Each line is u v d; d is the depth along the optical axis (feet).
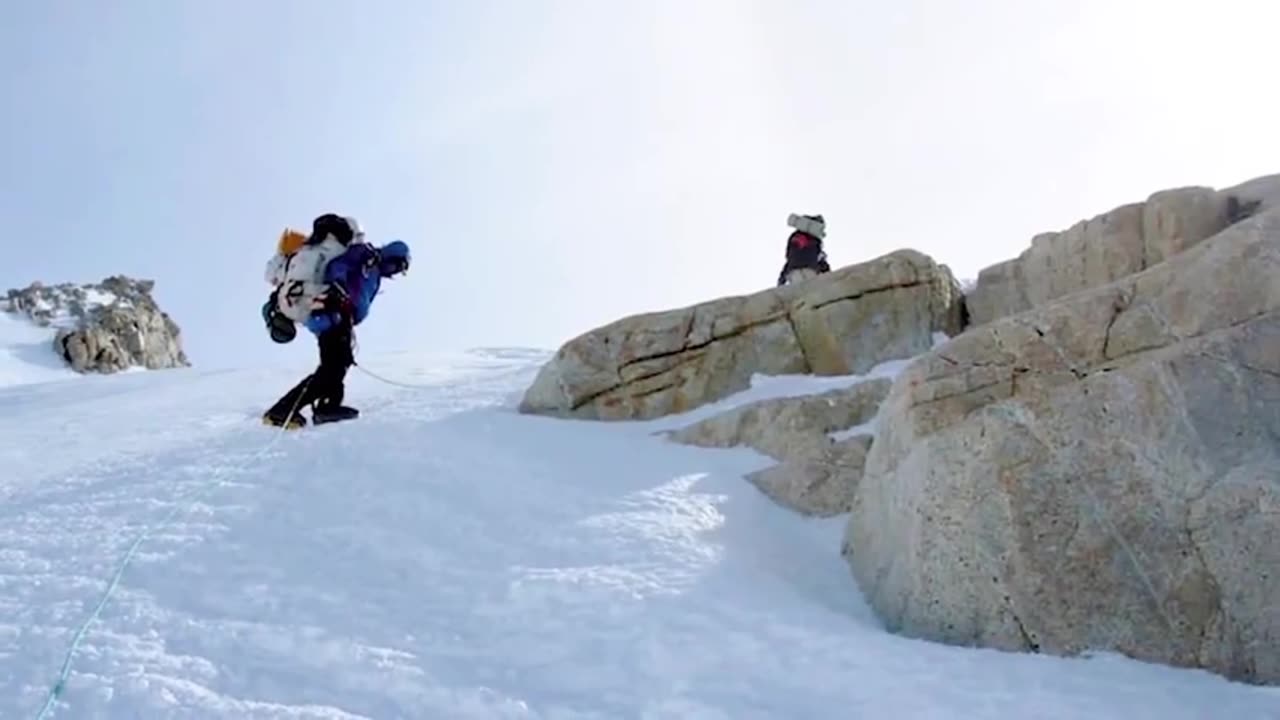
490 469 22.07
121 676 12.89
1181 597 13.89
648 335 28.12
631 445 24.72
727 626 14.65
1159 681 12.96
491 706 12.39
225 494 20.66
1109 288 18.06
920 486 15.89
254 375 43.04
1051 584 14.34
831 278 29.19
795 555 18.65
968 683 12.85
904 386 18.11
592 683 13.11
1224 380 15.01
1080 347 17.54
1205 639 13.61
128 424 31.30
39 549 17.89
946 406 17.33
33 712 12.18
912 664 13.44
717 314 28.66
